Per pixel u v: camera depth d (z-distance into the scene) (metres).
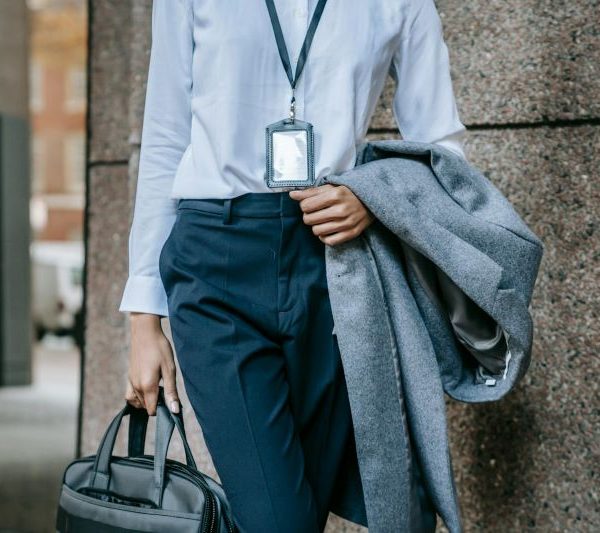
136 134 4.17
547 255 3.38
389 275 2.39
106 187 5.07
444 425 2.35
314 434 2.42
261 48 2.33
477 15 3.52
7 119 14.02
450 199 2.44
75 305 27.72
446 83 2.61
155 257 2.49
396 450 2.36
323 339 2.37
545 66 3.39
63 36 31.89
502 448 3.48
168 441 2.38
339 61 2.36
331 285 2.32
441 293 2.48
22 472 7.66
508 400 3.47
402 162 2.46
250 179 2.30
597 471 3.30
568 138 3.36
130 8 5.03
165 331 4.02
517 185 3.44
